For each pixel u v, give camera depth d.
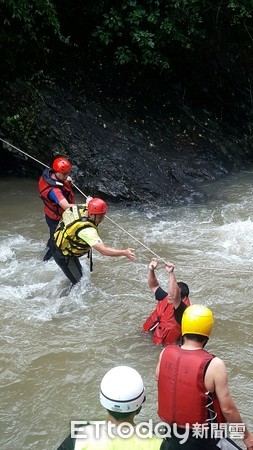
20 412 4.44
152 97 10.68
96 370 4.91
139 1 10.23
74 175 8.98
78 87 10.02
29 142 9.33
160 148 9.89
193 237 7.57
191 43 10.71
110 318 5.71
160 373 3.30
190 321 3.28
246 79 11.44
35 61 9.84
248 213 8.31
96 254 7.06
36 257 7.00
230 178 9.87
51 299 6.10
